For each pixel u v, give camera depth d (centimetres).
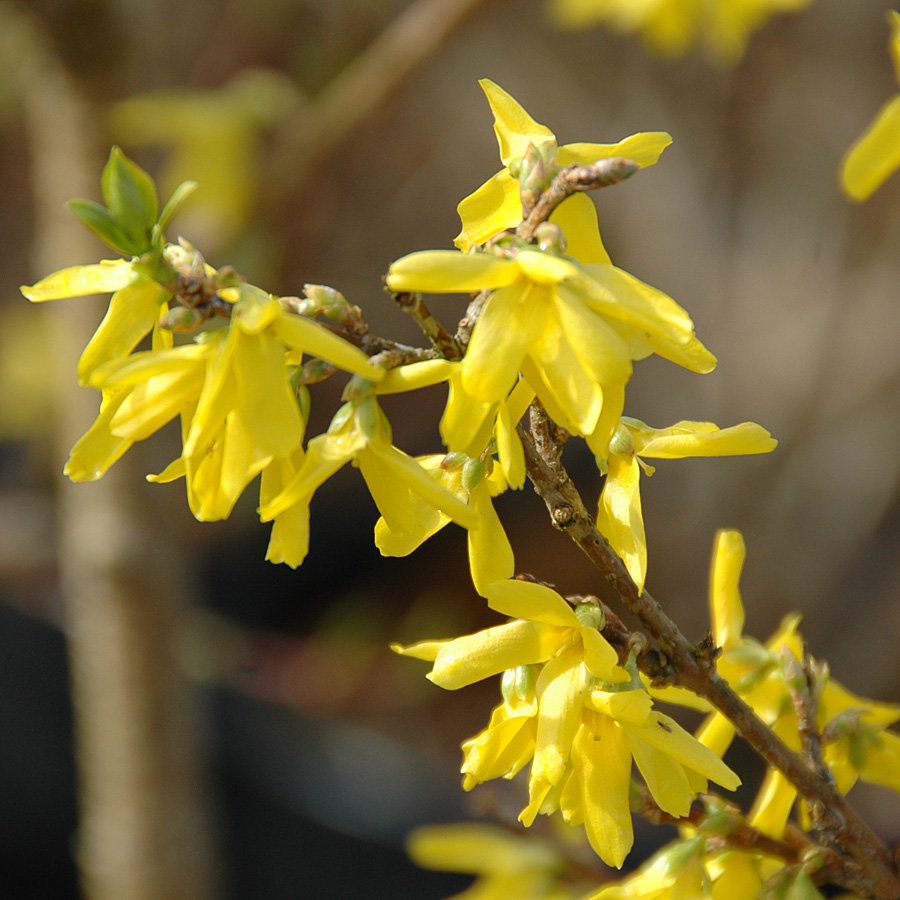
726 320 249
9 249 241
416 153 255
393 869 169
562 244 67
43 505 224
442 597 254
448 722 229
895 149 70
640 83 243
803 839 71
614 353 66
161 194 135
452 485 69
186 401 67
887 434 238
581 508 69
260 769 177
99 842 121
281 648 240
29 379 214
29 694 170
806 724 71
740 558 72
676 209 248
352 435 67
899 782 72
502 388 66
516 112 69
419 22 131
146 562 115
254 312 67
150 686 117
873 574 236
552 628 68
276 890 168
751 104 235
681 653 69
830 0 232
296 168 136
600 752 68
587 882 80
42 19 105
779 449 244
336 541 260
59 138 115
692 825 71
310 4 181
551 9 191
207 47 200
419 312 67
